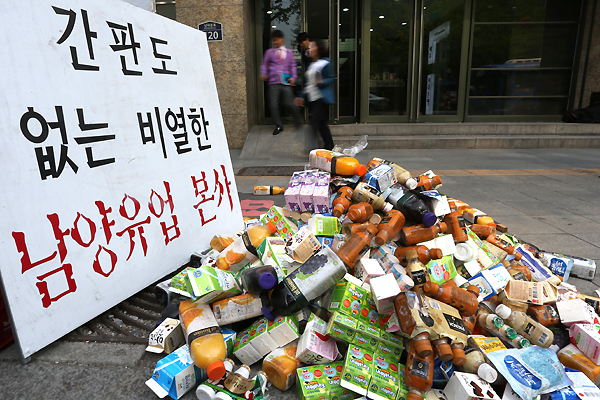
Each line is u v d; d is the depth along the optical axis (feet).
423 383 4.85
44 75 5.88
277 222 7.75
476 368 5.17
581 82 32.42
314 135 21.12
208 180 9.43
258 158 25.04
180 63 8.98
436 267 6.47
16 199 5.43
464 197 15.23
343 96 31.65
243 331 6.09
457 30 31.12
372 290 5.40
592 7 30.81
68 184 6.15
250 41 29.48
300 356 5.35
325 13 29.96
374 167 8.71
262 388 5.13
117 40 7.25
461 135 30.09
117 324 6.77
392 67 31.50
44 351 5.98
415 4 30.09
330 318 5.82
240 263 7.10
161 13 28.96
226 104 27.96
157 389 5.13
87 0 6.66
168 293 7.01
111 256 6.79
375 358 5.33
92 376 5.51
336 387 5.08
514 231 11.41
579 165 22.26
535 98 32.99
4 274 5.29
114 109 7.07
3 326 5.99
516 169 21.04
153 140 7.94
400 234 7.23
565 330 6.18
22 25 5.61
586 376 5.19
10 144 5.39
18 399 5.09
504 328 5.78
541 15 31.24
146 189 7.65
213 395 4.89
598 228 11.63
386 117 32.30
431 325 5.08
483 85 32.45
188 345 5.52
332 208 8.20
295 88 30.86
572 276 8.80
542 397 4.80
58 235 5.95
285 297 5.59
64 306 6.00
